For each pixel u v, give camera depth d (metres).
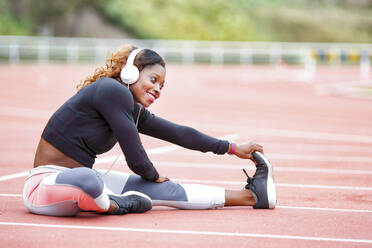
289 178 15.70
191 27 119.75
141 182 11.12
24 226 9.61
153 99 10.73
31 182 10.33
